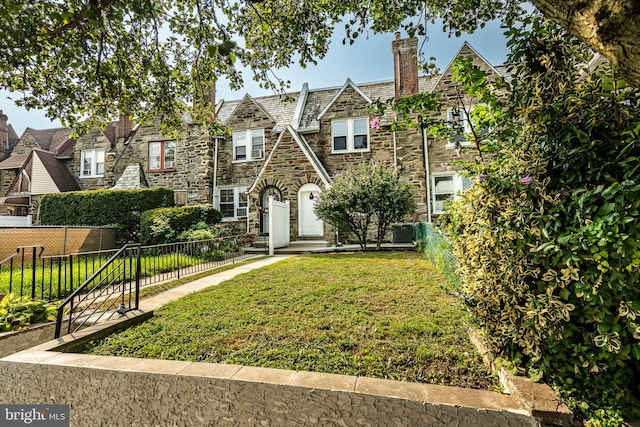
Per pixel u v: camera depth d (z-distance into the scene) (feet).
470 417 6.10
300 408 6.80
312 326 11.12
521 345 7.09
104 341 10.74
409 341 9.59
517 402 6.32
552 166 7.29
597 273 6.17
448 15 15.17
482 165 9.75
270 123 50.19
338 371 7.97
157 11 16.14
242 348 9.57
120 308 13.33
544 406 5.96
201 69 19.06
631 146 6.01
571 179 6.77
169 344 10.21
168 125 22.33
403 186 34.91
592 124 6.63
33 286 15.46
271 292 16.11
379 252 32.65
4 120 68.95
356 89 46.85
